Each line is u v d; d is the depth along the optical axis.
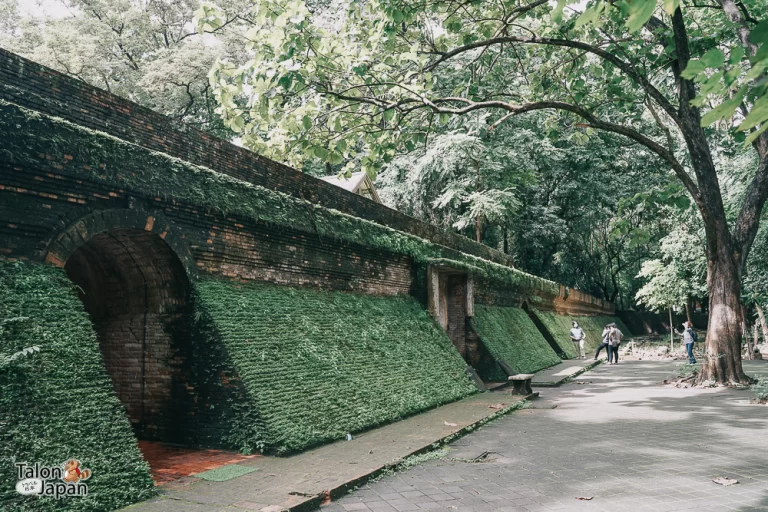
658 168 32.72
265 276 10.51
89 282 9.26
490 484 6.58
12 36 27.03
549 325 27.34
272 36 10.55
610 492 6.16
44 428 5.54
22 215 6.45
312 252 11.92
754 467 7.11
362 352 11.34
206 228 9.19
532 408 12.52
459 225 27.77
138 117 8.21
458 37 14.66
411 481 6.78
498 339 19.22
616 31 14.75
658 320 48.38
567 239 35.53
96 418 6.00
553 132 16.56
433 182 28.39
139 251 8.59
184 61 25.55
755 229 15.23
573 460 7.66
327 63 11.45
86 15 27.81
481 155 26.73
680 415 11.05
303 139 12.48
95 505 5.44
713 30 16.03
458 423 10.06
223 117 11.94
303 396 8.77
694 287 27.41
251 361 8.50
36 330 6.02
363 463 7.23
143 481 5.95
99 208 7.39
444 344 15.27
